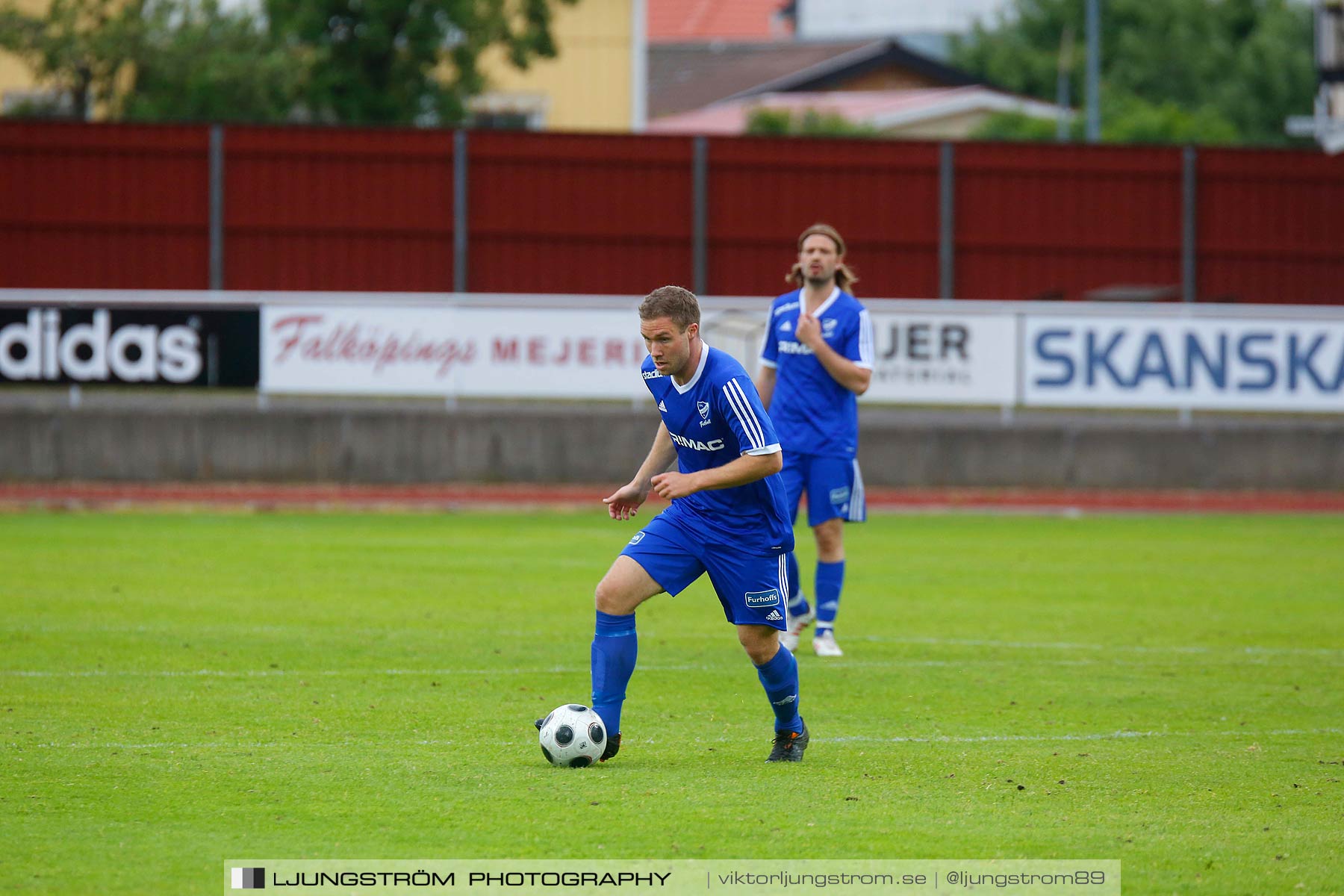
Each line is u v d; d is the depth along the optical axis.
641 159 92.25
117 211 90.00
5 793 20.38
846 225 93.62
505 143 91.44
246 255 90.81
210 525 57.66
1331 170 95.56
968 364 71.94
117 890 16.44
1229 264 95.62
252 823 19.02
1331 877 17.39
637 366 71.06
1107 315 72.44
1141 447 73.25
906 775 22.14
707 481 21.52
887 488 72.06
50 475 68.06
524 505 66.81
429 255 91.75
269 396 69.69
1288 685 30.44
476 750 23.44
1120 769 22.78
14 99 142.88
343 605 38.91
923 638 35.81
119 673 29.47
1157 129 185.12
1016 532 60.09
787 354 34.22
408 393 69.75
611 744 22.61
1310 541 57.50
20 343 67.88
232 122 89.88
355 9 130.75
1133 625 38.03
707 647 34.34
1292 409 73.44
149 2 135.62
